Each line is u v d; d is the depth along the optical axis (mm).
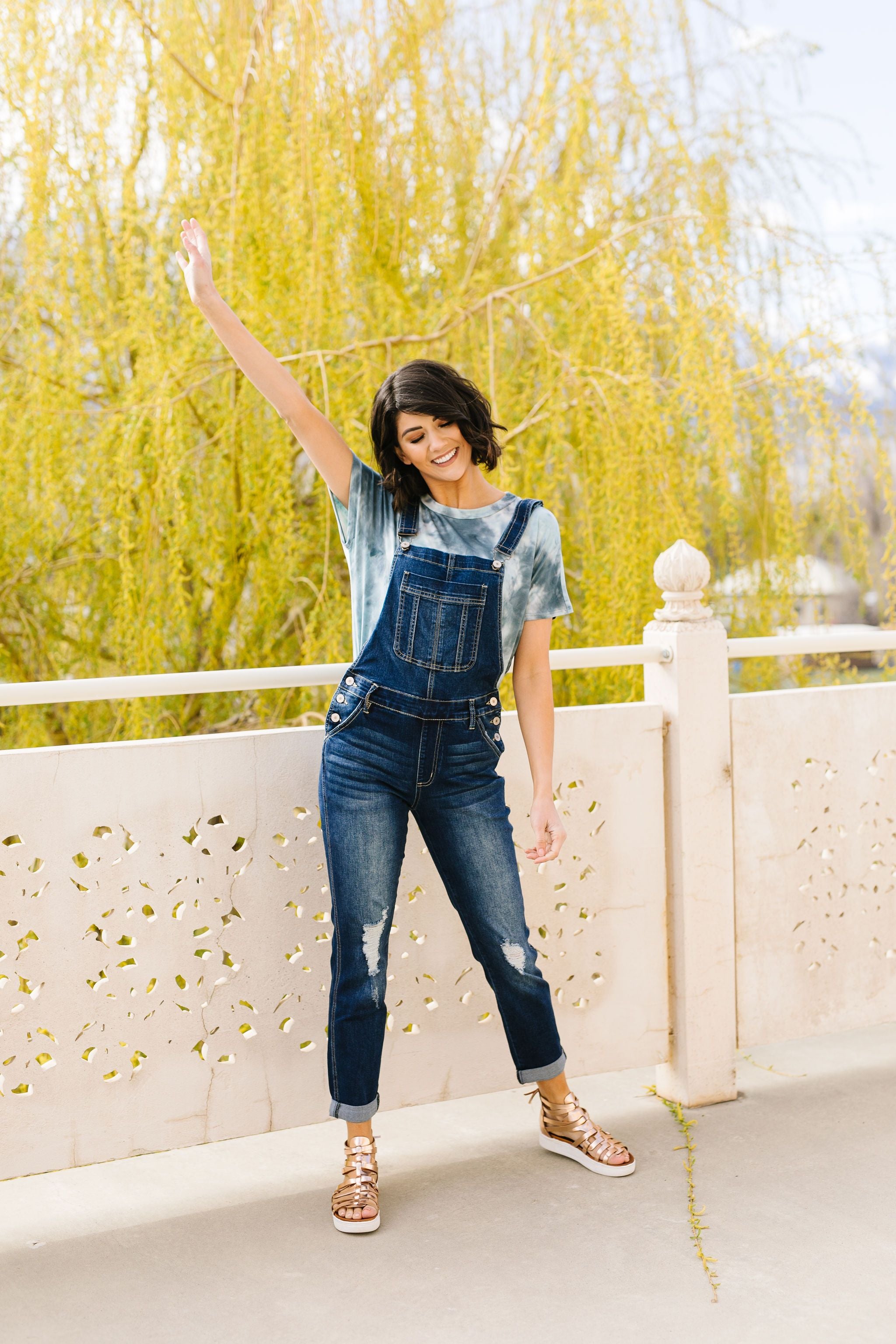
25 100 3486
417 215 3891
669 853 2314
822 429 3801
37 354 3598
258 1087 2000
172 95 3633
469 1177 2057
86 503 3865
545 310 4008
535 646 1887
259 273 3707
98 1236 1883
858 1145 2143
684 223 3861
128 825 1879
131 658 3717
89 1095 1880
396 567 1804
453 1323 1594
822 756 2424
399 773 1818
